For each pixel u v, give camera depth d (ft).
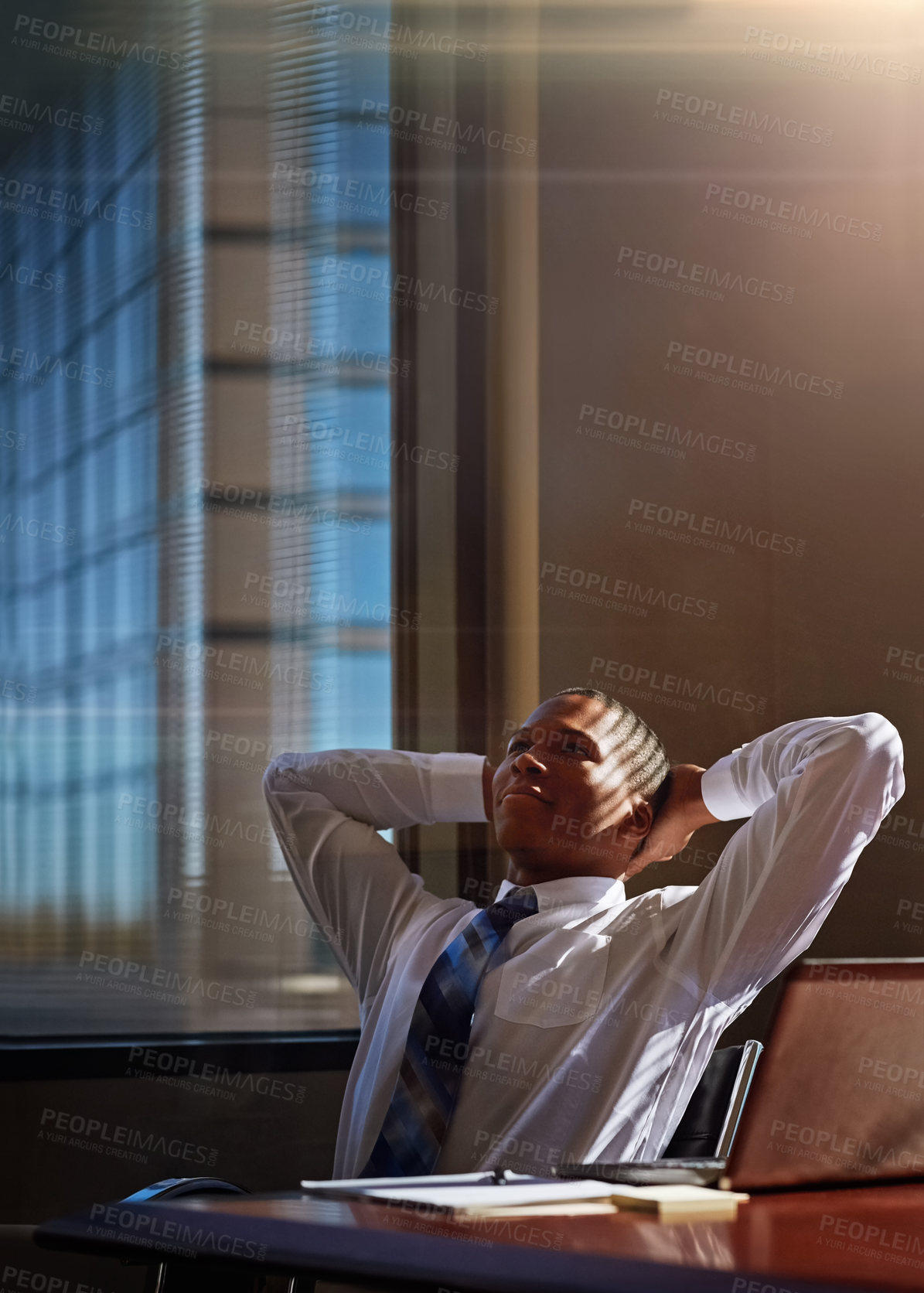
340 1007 9.11
